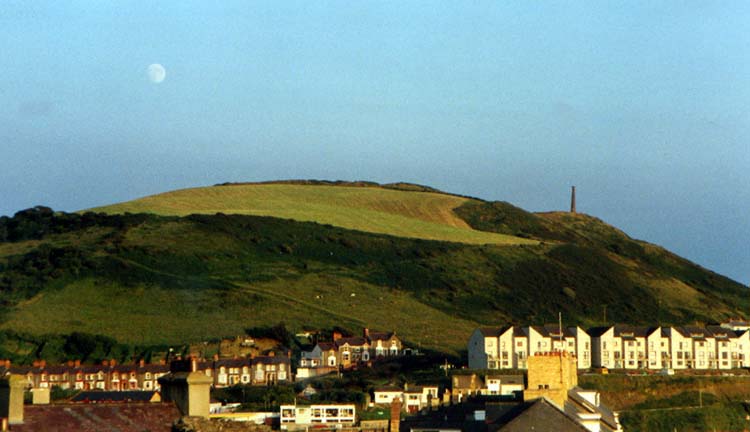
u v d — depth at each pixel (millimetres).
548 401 166750
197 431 96500
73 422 95750
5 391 94250
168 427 98562
